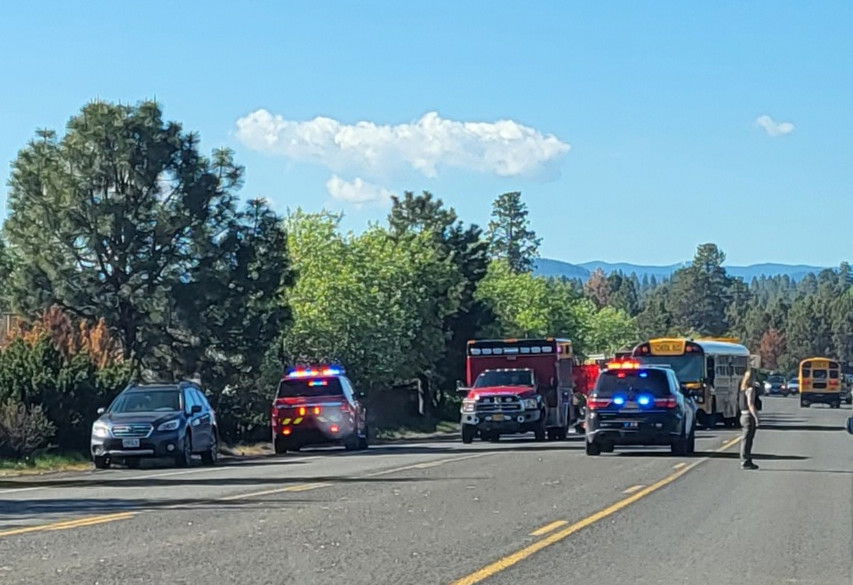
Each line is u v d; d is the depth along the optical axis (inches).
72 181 1611.7
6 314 1695.4
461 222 3321.9
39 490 830.5
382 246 2488.9
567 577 470.0
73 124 1635.1
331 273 2191.2
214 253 1657.2
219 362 1695.4
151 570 476.7
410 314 2447.1
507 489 820.0
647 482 877.2
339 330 2154.3
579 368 2314.2
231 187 1689.2
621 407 1172.5
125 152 1615.4
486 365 1702.8
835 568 502.3
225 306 1664.6
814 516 676.7
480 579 460.4
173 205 1641.2
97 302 1635.1
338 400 1403.8
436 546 546.3
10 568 478.3
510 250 6402.6
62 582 447.2
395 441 1892.2
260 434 1738.4
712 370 1942.7
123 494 791.7
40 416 1188.5
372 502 732.0
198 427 1150.3
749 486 850.8
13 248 1660.9
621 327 6028.5
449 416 3065.9
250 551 528.4
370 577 463.2
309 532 591.5
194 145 1665.8
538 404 1574.8
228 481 902.4
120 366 1438.2
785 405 3932.1
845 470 999.6
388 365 2250.2
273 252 1723.7
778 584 464.4
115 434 1090.7
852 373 4749.0
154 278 1651.1
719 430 1919.3
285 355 2076.8
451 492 797.2
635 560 514.3
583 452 1278.3
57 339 1509.6
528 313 3932.1
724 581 468.8
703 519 657.6
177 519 642.2
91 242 1611.7
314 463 1139.9
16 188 1644.9
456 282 2864.2
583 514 673.6
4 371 1261.1
